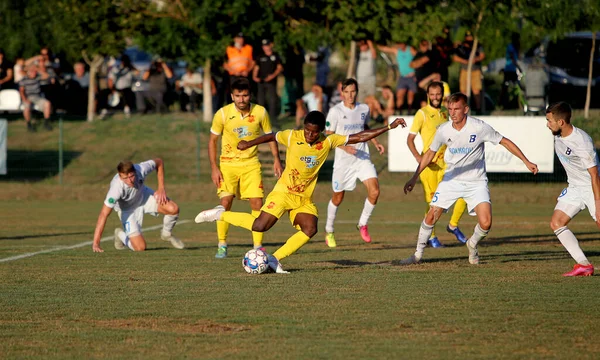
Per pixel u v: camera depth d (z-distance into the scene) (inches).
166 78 2970.0
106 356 615.5
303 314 748.0
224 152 1136.2
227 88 2539.4
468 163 1003.3
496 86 3358.8
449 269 1011.3
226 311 762.8
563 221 957.2
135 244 1229.1
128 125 2723.9
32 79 2711.6
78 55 2696.9
